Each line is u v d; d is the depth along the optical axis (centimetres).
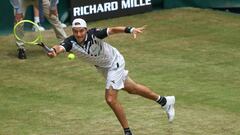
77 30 1827
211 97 2378
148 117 2164
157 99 2012
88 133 2017
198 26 3647
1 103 2339
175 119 2138
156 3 4034
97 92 2466
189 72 2741
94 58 1892
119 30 1852
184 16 3872
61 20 3647
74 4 3656
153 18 3822
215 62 2906
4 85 2570
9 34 3466
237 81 2597
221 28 3609
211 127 2055
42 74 2731
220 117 2150
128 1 3881
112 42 3288
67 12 3675
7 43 3275
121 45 3231
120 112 1892
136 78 2652
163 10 4016
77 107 2284
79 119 2153
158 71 2762
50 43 3244
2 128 2069
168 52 3092
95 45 1866
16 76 2698
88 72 2756
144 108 2262
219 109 2233
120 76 1914
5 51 3114
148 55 3036
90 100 2364
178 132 2017
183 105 2286
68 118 2164
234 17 3897
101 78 2666
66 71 2773
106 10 3794
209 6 4072
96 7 3747
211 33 3491
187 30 3550
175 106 2275
